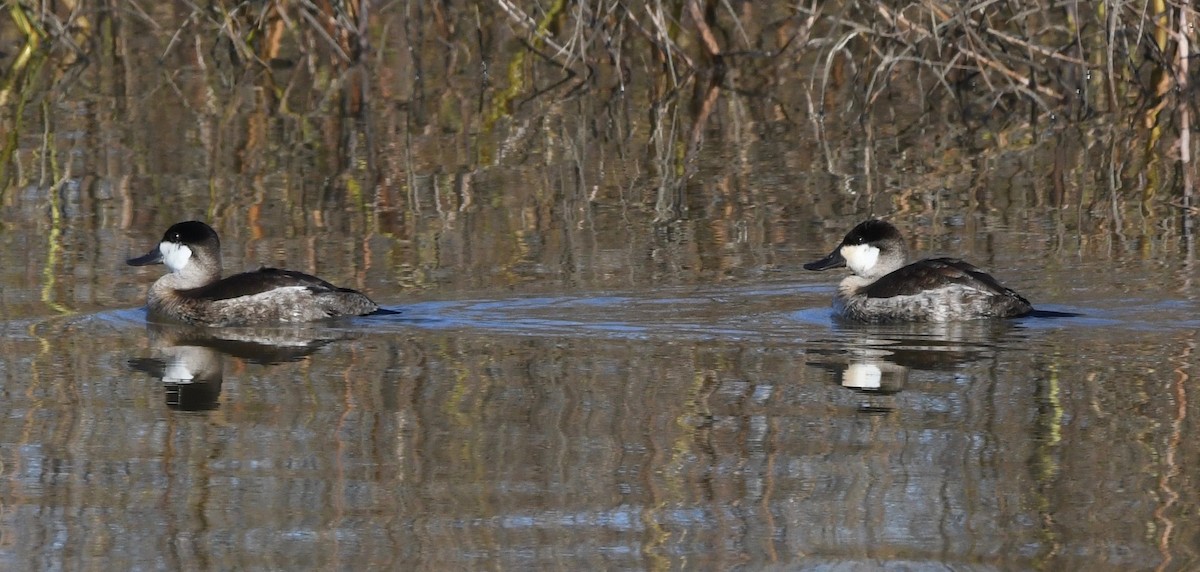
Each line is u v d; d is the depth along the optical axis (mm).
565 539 8086
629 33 26531
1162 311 13008
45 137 21344
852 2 23125
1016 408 10289
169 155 20312
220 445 9695
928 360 11672
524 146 20906
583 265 15031
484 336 12586
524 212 17391
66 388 11109
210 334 12930
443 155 20359
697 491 8766
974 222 16844
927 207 17609
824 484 8859
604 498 8688
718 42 26906
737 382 11078
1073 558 7805
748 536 8086
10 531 8305
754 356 11898
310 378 11336
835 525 8242
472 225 16797
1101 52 24391
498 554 7895
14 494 8859
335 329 13000
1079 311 13109
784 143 21109
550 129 21922
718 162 19969
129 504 8695
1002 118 22641
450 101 23750
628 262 15141
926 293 13000
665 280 14469
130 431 10008
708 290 14148
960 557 7785
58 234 16516
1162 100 23297
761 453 9422
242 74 25688
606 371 11438
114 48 27172
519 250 15672
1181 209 17141
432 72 25844
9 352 12227
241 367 11719
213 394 10922
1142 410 10172
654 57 26250
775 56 26266
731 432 9852
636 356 11906
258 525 8359
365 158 20188
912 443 9578
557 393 10820
